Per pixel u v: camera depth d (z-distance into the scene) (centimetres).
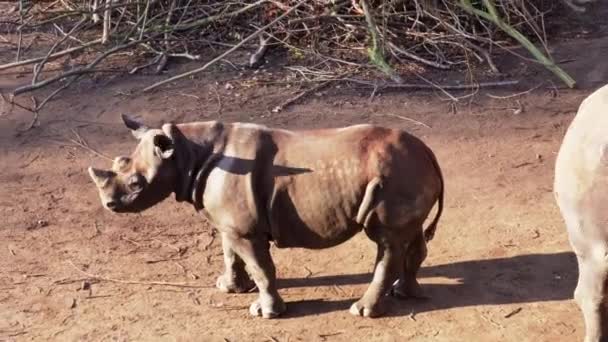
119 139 843
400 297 589
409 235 545
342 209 534
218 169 540
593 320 464
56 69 1002
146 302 597
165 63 1004
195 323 573
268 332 561
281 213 541
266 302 570
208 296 602
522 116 875
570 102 901
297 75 970
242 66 991
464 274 618
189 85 953
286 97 921
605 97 448
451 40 1006
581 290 463
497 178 758
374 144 535
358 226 545
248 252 554
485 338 551
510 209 706
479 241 660
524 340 548
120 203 543
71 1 1137
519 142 823
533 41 1066
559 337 550
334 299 593
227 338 556
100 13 1033
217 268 636
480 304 584
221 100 919
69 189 755
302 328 564
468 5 936
